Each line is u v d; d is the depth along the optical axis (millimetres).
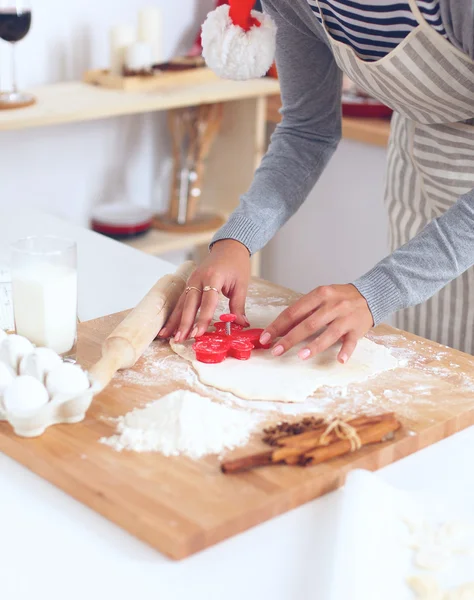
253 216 1334
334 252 2605
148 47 2303
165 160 2689
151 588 743
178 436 918
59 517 837
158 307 1182
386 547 764
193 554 787
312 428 935
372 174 2402
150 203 2713
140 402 1018
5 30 1925
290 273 2770
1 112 1966
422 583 720
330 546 807
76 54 2393
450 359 1166
